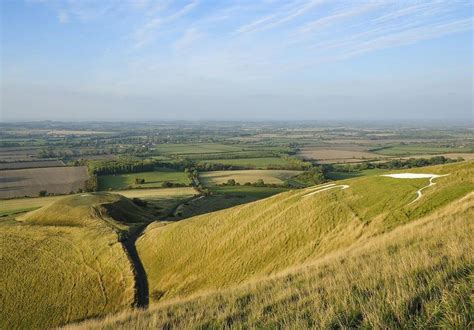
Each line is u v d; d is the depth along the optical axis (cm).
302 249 3450
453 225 1794
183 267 4431
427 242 1551
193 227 5253
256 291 1504
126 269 4722
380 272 1173
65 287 4559
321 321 876
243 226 4569
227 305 1334
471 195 2628
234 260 3981
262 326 992
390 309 823
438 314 752
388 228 2905
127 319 1561
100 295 4284
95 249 5497
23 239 6172
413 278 998
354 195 4022
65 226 6694
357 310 890
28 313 4109
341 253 2311
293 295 1255
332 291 1124
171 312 1497
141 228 6731
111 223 6725
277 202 4806
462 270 974
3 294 4494
